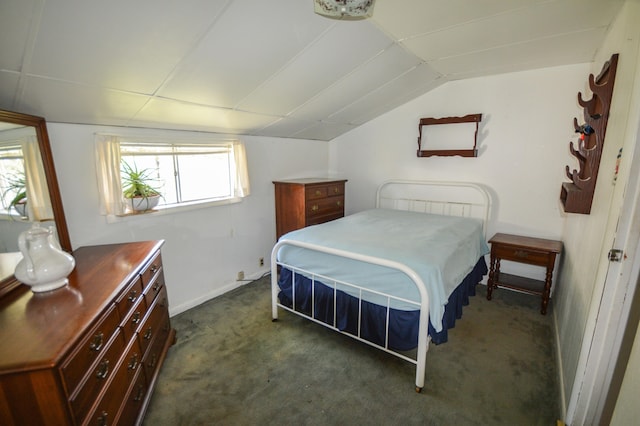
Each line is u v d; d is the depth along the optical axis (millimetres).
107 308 1176
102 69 1423
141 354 1510
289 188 3158
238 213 2945
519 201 2826
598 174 1527
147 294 1650
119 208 2014
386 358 1933
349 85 2418
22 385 859
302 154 3648
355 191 3918
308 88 2268
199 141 2555
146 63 1475
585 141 1850
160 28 1277
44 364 852
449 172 3180
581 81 2441
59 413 904
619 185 1132
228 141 2744
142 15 1180
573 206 1624
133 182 2143
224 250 2855
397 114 3422
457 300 2057
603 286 1169
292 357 1953
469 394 1643
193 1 1191
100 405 1101
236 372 1826
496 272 2754
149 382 1591
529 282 2738
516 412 1524
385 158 3596
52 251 1263
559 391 1616
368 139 3691
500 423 1463
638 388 896
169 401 1616
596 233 1428
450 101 3061
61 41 1186
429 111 3203
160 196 2256
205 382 1747
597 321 1198
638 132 1016
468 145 3025
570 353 1581
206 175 2725
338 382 1739
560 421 1437
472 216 3092
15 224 1353
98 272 1442
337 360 1920
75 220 1888
